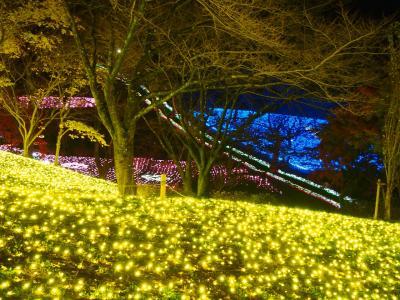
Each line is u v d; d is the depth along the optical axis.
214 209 12.86
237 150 24.78
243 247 9.13
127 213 10.66
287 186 25.48
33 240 7.32
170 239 8.82
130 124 14.05
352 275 8.48
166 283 6.65
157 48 14.61
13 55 21.42
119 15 14.48
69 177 21.16
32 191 11.82
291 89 16.75
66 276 6.20
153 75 14.73
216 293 6.62
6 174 15.84
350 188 20.88
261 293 6.82
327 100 14.62
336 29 13.04
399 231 13.23
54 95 27.16
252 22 10.60
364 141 18.50
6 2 16.73
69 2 14.42
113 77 13.55
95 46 14.09
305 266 8.59
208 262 7.90
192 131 18.67
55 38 20.41
